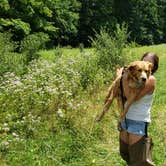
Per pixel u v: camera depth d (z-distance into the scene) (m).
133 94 4.21
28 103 7.01
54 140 6.22
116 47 10.93
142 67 4.11
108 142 6.48
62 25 31.03
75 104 7.36
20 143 5.89
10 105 6.86
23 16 25.62
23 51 11.55
